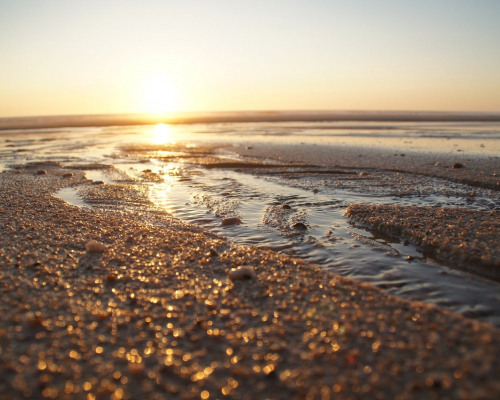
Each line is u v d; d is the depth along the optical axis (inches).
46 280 10.1
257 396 6.2
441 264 11.6
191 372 6.8
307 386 6.4
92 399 6.1
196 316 8.5
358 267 11.4
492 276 10.7
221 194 20.8
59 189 22.0
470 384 6.3
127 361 7.0
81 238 13.2
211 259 11.6
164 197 20.1
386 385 6.4
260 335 7.8
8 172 28.4
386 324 8.1
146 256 11.8
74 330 7.9
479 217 14.9
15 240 12.9
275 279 10.3
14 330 7.9
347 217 16.3
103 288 9.7
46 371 6.7
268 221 15.8
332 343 7.6
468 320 8.2
